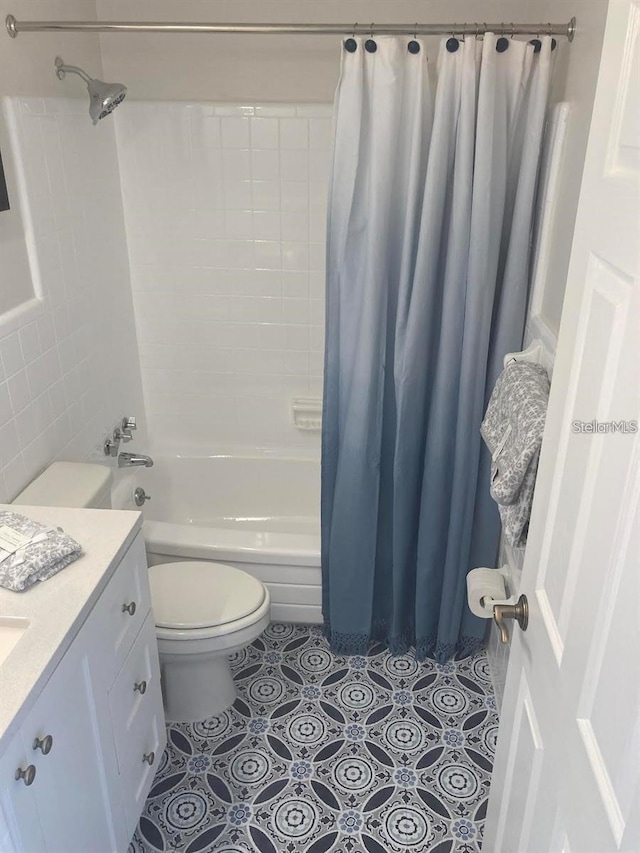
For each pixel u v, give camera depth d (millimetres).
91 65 2498
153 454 3139
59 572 1476
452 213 2012
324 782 2041
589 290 992
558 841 1036
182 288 2926
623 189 872
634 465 795
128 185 2770
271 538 2482
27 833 1197
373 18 2502
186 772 2070
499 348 2168
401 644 2516
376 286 2066
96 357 2562
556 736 1052
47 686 1246
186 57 2602
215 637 2047
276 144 2680
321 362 3018
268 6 2516
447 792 2012
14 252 1986
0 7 1879
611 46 939
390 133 1928
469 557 2385
